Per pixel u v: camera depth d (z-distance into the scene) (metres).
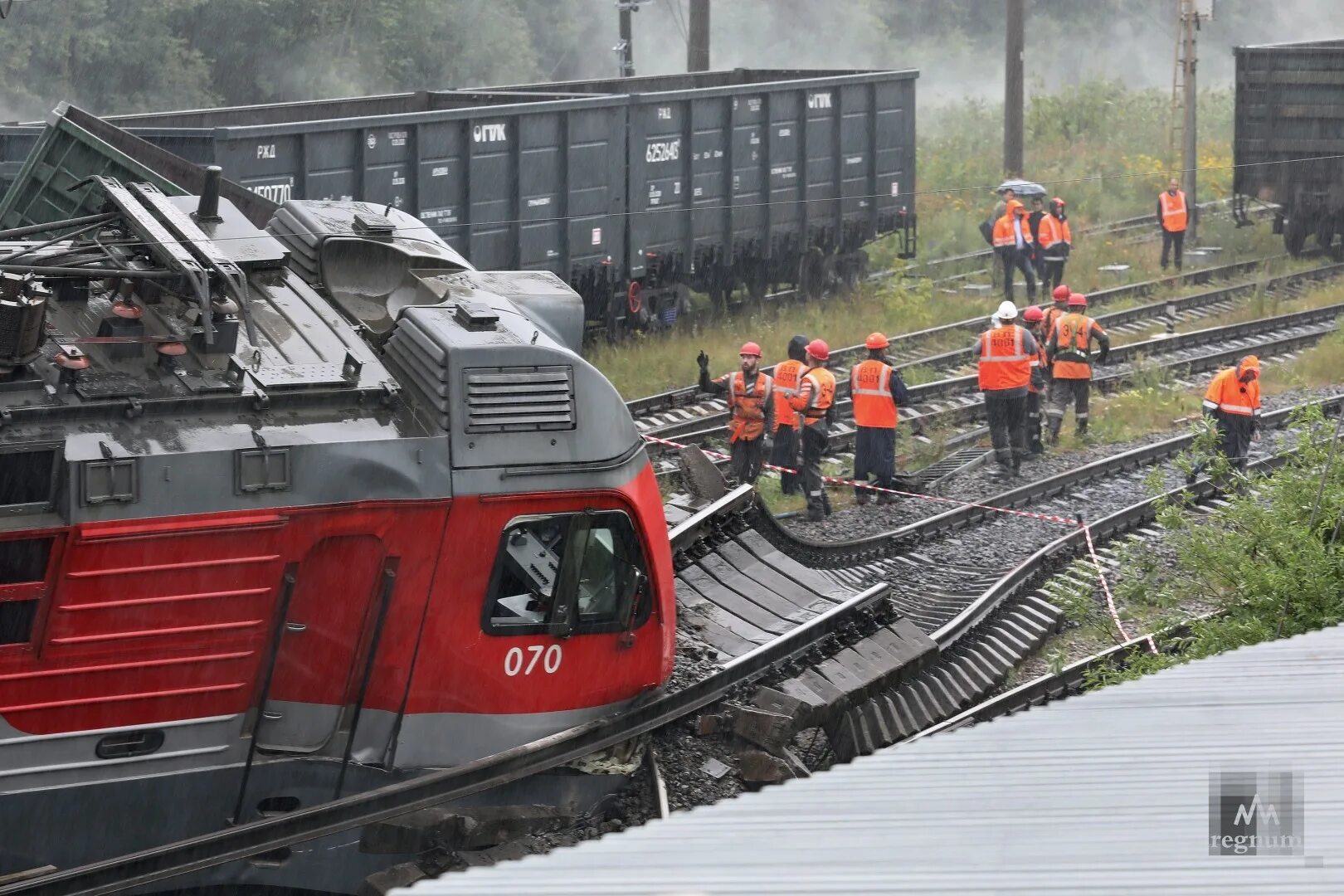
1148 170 130.62
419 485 27.38
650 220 82.00
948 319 88.62
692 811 15.47
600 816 31.16
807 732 36.22
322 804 28.22
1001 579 48.97
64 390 25.66
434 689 28.67
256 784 27.67
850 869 13.45
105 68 150.38
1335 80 103.44
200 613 26.02
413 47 174.88
